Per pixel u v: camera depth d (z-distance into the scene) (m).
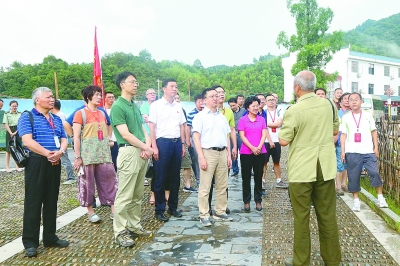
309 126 3.01
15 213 5.15
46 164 3.51
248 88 53.84
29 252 3.43
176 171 4.71
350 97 4.90
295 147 3.08
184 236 3.97
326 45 21.92
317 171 3.01
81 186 4.45
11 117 8.46
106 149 4.52
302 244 3.02
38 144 3.39
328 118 3.06
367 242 3.66
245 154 4.89
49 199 3.60
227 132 4.56
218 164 4.45
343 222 4.34
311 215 4.69
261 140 4.86
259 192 5.04
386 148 5.70
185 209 5.15
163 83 4.58
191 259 3.33
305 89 3.10
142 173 3.93
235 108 7.70
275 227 4.24
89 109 4.50
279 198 5.72
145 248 3.63
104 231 4.19
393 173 5.34
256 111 4.89
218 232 4.08
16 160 3.37
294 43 23.25
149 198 5.77
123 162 3.69
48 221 3.63
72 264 3.27
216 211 4.57
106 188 4.55
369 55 36.38
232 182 7.18
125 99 3.81
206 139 4.36
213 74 62.94
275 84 54.19
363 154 4.77
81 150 4.44
